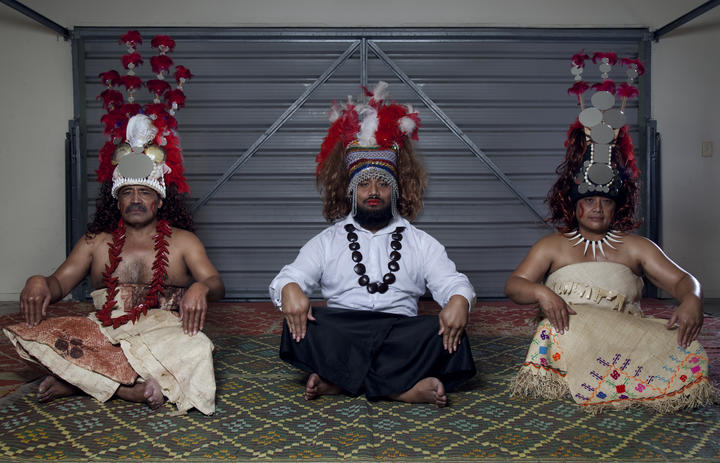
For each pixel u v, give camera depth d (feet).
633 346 7.30
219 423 6.60
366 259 8.05
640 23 18.90
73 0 18.31
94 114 18.52
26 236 18.35
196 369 6.99
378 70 18.84
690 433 6.27
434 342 7.30
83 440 6.04
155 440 6.05
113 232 8.27
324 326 7.43
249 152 18.78
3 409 7.07
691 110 18.93
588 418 6.81
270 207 18.94
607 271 7.85
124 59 9.01
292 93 18.79
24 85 18.26
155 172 8.05
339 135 8.66
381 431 6.32
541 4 18.81
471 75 18.93
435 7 18.71
